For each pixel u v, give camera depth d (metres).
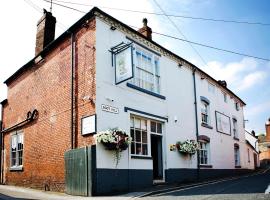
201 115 19.11
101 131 10.94
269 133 62.56
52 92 13.63
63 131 12.45
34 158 14.27
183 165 15.67
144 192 10.58
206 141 19.11
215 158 19.94
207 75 20.41
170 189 11.57
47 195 10.88
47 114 13.76
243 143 27.17
